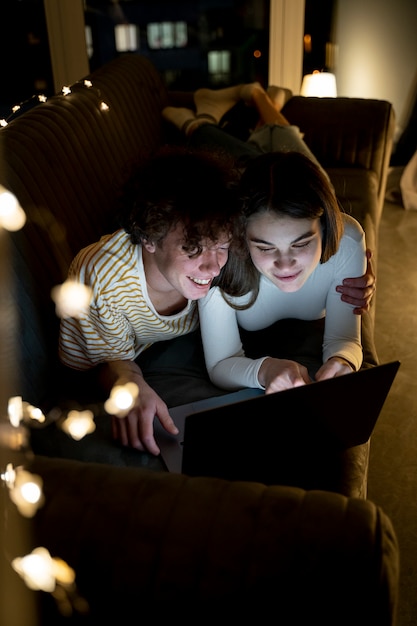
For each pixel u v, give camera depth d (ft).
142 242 4.06
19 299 4.39
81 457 3.99
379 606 2.62
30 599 2.72
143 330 4.69
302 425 3.61
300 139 7.44
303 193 3.93
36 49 10.24
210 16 10.83
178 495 2.91
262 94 8.11
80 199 5.55
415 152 10.55
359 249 4.72
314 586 2.65
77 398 4.55
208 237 3.75
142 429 3.97
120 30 10.85
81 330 4.36
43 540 2.82
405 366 6.91
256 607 2.69
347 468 4.00
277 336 5.16
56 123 5.56
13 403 3.33
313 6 10.53
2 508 2.87
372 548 2.66
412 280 8.44
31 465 3.13
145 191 3.84
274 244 4.04
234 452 3.49
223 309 4.55
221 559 2.71
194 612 2.74
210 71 11.33
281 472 3.86
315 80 10.20
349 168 8.46
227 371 4.53
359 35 10.68
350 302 4.76
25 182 4.79
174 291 4.50
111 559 2.77
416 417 6.23
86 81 6.48
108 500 2.91
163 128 8.23
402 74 10.79
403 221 9.99
